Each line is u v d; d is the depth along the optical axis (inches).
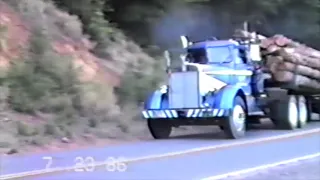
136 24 877.2
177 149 497.7
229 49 651.5
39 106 569.6
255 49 695.1
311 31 1140.5
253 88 668.7
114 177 355.9
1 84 562.9
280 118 693.9
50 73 612.1
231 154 466.6
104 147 516.4
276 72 710.5
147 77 730.2
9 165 404.5
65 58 652.1
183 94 595.2
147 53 863.7
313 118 839.7
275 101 693.3
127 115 661.3
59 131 546.0
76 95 609.3
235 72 636.1
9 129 508.4
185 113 590.2
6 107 549.3
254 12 1050.7
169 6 872.9
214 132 687.1
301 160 435.2
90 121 595.2
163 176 360.2
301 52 733.9
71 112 585.3
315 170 391.5
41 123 546.0
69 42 721.0
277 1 1069.1
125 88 700.7
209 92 593.9
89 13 780.6
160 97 608.7
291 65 712.4
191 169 387.9
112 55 761.6
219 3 999.6
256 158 442.6
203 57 656.4
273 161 426.3
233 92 586.6
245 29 863.7
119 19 858.1
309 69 741.3
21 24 665.0
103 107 623.2
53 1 772.0
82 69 666.8
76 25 746.8
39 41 645.3
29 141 505.7
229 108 576.1
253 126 740.7
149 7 857.5
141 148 508.1
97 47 758.5
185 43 676.7
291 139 582.9
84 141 547.5
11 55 613.3
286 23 1123.3
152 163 414.6
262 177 363.9
